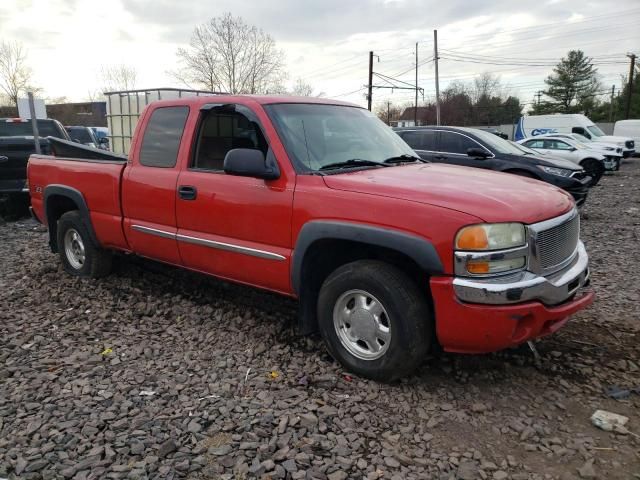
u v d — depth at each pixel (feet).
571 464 9.42
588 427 10.53
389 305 11.34
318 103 15.37
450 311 10.67
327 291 12.41
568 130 91.76
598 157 60.80
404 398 11.45
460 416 10.84
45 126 40.57
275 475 8.97
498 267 10.54
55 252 21.27
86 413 10.84
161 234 15.88
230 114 14.69
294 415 10.73
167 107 16.19
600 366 12.96
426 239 10.69
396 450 9.72
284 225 12.84
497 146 33.96
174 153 15.67
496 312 10.38
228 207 13.96
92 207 18.38
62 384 12.07
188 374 12.59
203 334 14.87
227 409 10.95
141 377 12.40
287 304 16.92
